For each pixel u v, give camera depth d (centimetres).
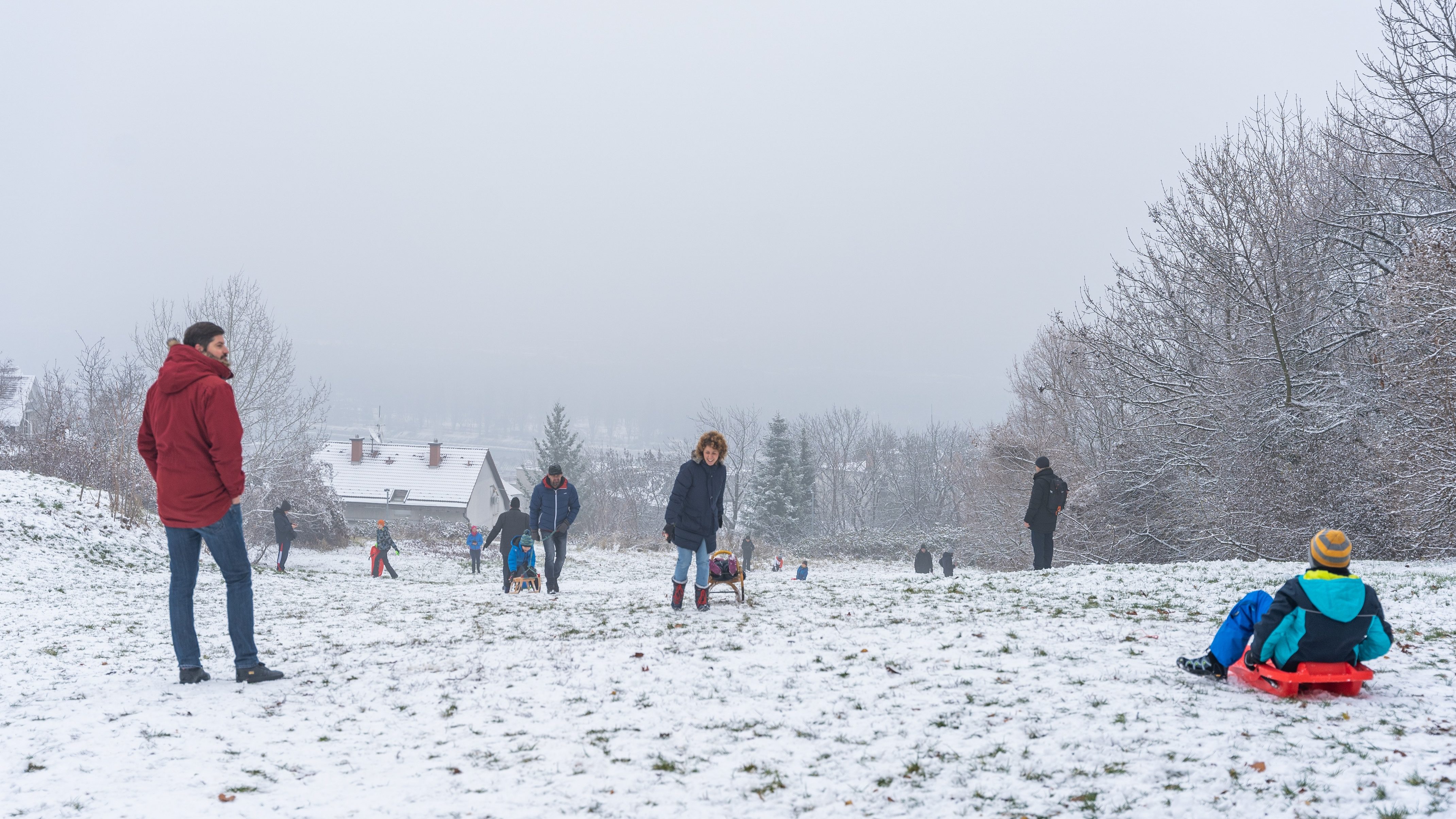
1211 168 2053
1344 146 1917
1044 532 1406
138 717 464
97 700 500
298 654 670
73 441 3038
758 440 7456
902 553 5159
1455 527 1410
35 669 599
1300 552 1872
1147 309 2303
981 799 345
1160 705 460
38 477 2116
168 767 390
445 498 6094
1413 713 442
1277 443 1964
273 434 2933
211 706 491
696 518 855
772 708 481
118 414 2444
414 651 680
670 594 1127
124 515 2028
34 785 364
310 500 3741
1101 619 765
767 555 5128
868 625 752
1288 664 481
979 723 440
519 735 446
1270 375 2061
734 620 800
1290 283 1998
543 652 655
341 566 3331
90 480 2745
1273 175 2022
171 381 509
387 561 2739
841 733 433
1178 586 998
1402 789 338
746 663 593
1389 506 1541
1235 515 2036
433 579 2767
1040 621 752
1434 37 1606
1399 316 1498
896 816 331
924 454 8275
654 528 7756
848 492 8469
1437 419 1410
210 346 536
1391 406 1662
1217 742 396
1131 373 2309
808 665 585
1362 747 387
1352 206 1953
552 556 1278
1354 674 473
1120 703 465
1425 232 1503
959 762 387
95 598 1153
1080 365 2577
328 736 443
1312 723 427
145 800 349
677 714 475
